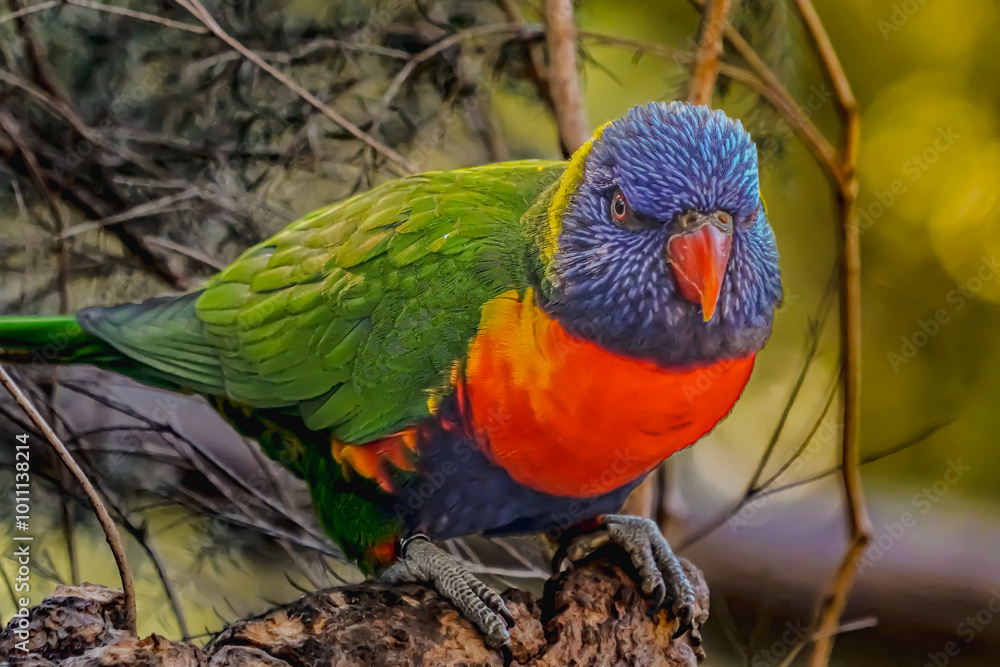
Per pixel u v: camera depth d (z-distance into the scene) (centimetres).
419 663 486
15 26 719
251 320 626
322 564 783
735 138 514
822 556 1087
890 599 1114
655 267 507
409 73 765
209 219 782
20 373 718
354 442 584
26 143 710
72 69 745
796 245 1092
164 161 758
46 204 725
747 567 1091
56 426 719
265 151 752
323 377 599
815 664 781
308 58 761
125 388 847
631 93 976
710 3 685
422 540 586
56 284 748
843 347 725
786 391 1084
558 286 525
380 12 779
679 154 507
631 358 515
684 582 590
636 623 571
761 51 800
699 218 505
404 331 570
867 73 1216
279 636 459
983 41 1195
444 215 597
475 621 520
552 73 742
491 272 560
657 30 962
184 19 746
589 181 534
